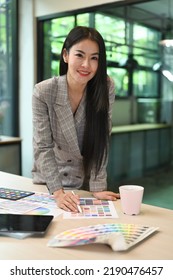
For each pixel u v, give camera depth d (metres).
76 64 1.30
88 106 1.48
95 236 0.90
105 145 1.51
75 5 3.59
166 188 4.44
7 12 4.15
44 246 0.90
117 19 4.24
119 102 5.31
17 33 4.13
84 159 1.55
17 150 3.69
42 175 1.52
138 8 4.23
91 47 1.28
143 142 5.27
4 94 4.30
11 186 1.56
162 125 5.75
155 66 5.80
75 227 1.04
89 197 1.40
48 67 4.11
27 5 4.01
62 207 1.22
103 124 1.50
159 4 4.10
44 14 3.90
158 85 6.08
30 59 4.05
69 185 1.61
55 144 1.58
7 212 1.17
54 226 1.05
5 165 3.57
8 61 4.25
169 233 1.00
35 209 1.21
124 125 5.45
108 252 0.87
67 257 0.85
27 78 4.11
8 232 0.96
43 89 1.45
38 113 1.46
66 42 1.36
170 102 5.95
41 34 4.04
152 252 0.88
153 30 5.43
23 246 0.91
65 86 1.46
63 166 1.62
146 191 4.28
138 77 5.56
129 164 5.00
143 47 5.29
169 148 5.88
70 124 1.49
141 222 1.10
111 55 4.41
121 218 1.13
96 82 1.44
